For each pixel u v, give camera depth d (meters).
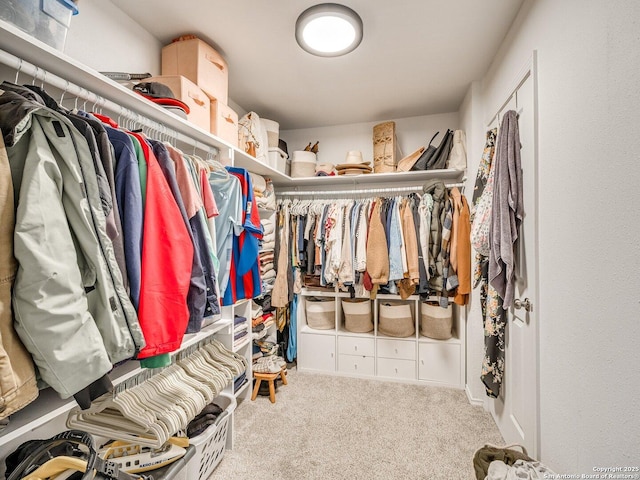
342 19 1.52
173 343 0.94
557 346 1.15
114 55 1.50
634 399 0.76
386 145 2.72
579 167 1.01
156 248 0.94
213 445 1.48
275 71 2.10
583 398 0.98
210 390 1.38
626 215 0.79
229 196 1.51
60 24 0.91
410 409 2.13
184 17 1.59
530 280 1.39
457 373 2.50
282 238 2.71
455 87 2.35
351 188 3.13
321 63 2.01
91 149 0.80
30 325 0.64
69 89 0.94
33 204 0.66
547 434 1.23
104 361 0.74
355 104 2.64
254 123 2.29
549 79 1.21
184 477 1.26
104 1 1.46
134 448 1.20
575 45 1.03
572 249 1.05
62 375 0.67
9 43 0.78
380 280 2.39
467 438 1.80
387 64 2.03
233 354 1.70
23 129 0.66
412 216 2.41
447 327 2.53
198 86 1.66
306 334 2.83
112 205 0.85
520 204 1.45
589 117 0.95
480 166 1.87
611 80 0.85
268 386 2.41
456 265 2.30
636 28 0.76
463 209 2.30
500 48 1.81
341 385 2.53
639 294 0.75
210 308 1.17
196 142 1.57
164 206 0.98
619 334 0.82
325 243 2.62
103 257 0.79
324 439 1.79
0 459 1.00
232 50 1.87
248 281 1.73
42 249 0.66
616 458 0.83
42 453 0.78
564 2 1.10
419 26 1.65
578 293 1.01
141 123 1.22
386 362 2.64
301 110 2.76
